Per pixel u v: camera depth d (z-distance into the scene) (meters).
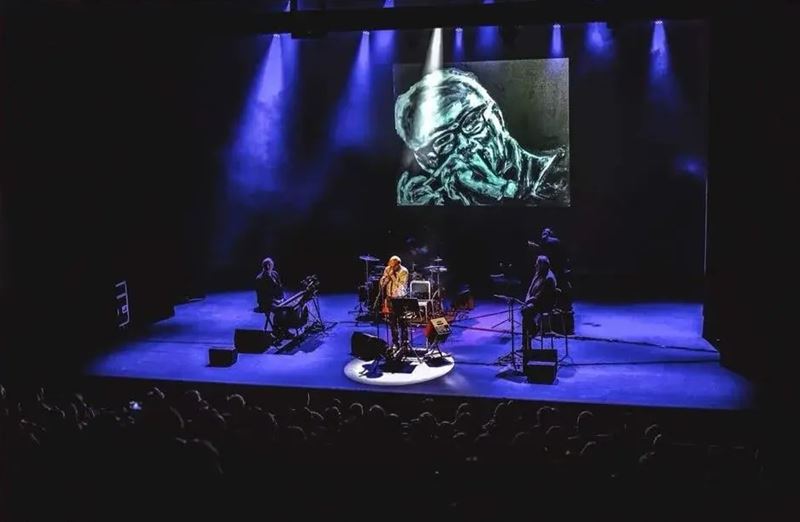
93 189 15.13
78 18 13.70
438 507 6.60
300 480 6.96
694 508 6.57
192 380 12.47
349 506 6.66
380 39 17.88
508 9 12.98
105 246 15.23
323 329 15.22
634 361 12.98
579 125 17.45
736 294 12.34
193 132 18.58
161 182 16.27
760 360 12.06
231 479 6.82
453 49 17.58
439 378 12.37
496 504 6.52
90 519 6.33
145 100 15.84
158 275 16.25
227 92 18.55
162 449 6.46
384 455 7.43
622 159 17.44
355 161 18.45
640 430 10.91
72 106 14.86
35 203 14.73
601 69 17.20
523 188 17.61
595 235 17.80
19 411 8.73
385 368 12.90
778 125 11.68
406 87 17.88
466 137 17.72
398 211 18.47
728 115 12.52
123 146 15.54
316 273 18.98
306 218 18.86
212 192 18.94
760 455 8.27
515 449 7.61
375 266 17.09
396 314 12.72
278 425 8.40
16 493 6.64
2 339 14.46
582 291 17.81
